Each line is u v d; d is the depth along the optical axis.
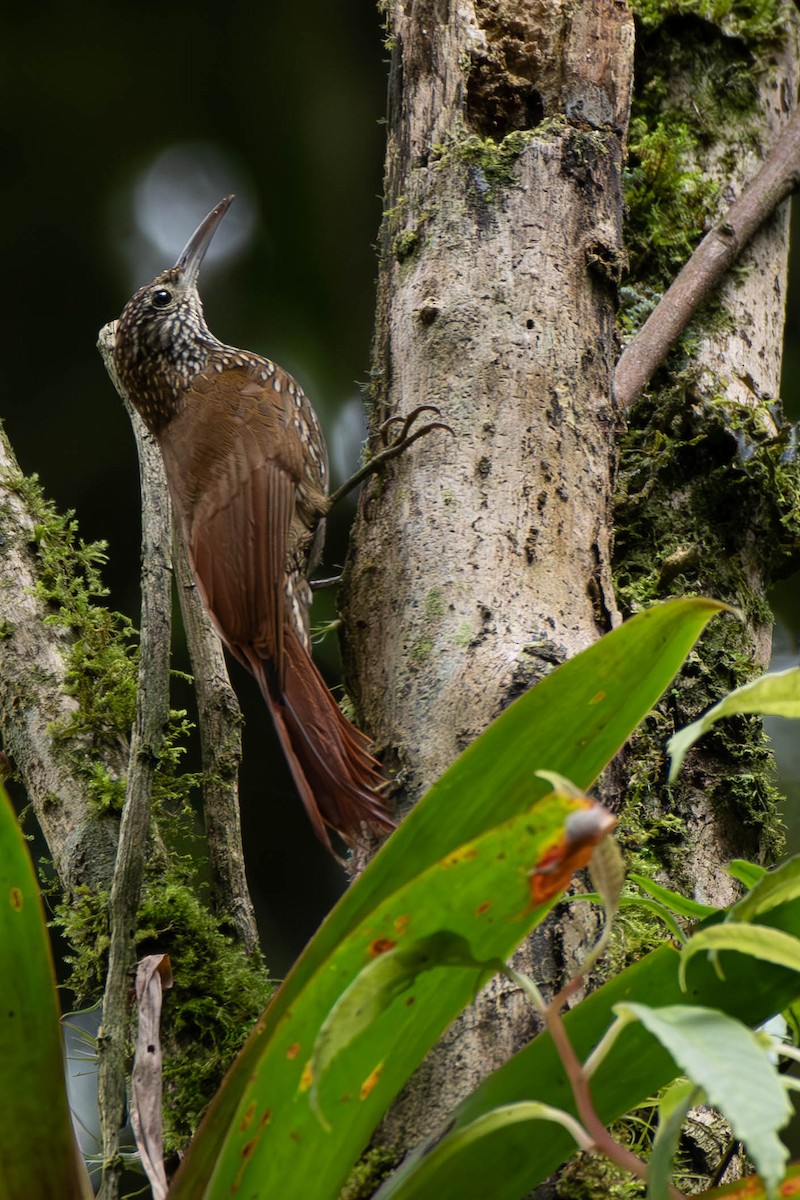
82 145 9.85
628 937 4.57
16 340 9.83
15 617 5.29
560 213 4.77
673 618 2.78
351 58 9.96
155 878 4.57
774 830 5.45
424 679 4.06
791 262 9.52
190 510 6.53
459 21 5.05
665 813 5.15
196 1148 2.93
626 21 5.21
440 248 4.72
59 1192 3.02
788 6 7.01
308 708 4.50
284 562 6.30
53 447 9.79
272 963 9.01
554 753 2.92
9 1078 2.96
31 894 2.90
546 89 5.11
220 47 9.73
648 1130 4.10
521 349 4.52
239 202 10.02
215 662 4.73
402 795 3.96
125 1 9.44
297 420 6.96
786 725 9.27
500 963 2.57
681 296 6.06
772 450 6.00
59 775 4.95
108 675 5.14
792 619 9.46
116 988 3.89
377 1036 2.74
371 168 10.09
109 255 9.93
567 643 4.10
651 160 6.64
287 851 9.29
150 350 7.29
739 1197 2.64
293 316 9.89
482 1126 2.62
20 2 9.31
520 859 2.49
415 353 4.62
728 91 6.82
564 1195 3.45
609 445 4.61
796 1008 3.22
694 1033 2.29
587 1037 2.98
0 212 9.80
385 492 4.49
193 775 5.01
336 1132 2.83
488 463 4.36
